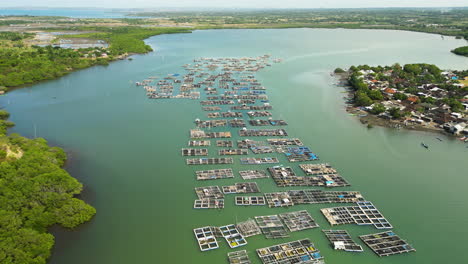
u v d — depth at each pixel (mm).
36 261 80500
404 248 90125
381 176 126500
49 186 105625
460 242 94000
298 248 88688
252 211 104562
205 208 106000
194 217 102125
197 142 152375
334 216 101625
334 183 119812
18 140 139500
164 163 134500
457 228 99375
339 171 129750
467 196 114688
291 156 139875
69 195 105375
